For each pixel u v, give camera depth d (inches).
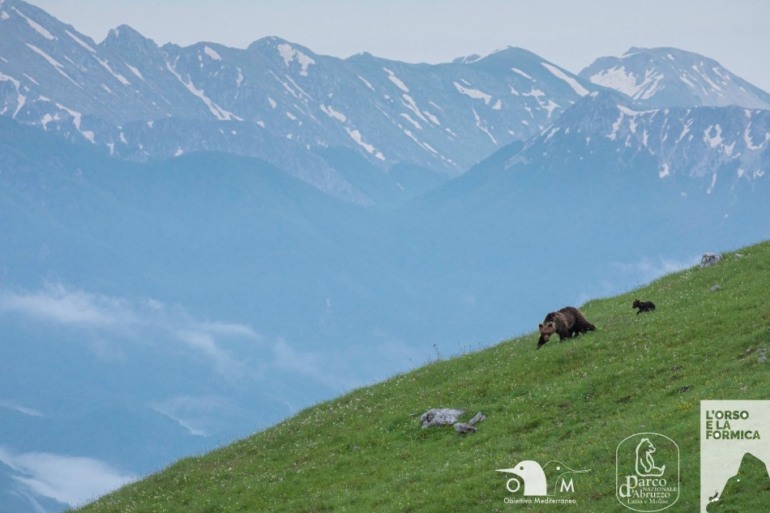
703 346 3127.5
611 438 2667.3
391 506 2684.5
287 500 2982.3
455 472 2775.6
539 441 2856.8
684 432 2554.1
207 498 3164.4
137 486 3521.2
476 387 3412.9
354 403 3740.2
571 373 3245.6
